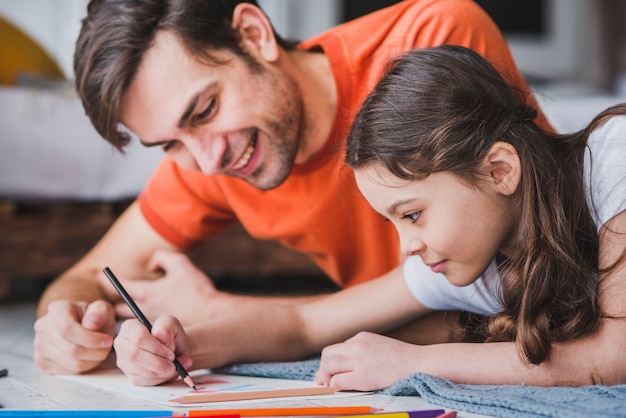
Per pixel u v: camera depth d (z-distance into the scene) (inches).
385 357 52.2
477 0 178.2
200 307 72.2
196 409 47.6
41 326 62.1
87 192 118.7
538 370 49.4
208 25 62.4
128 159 119.3
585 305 49.8
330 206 71.4
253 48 64.9
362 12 186.5
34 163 116.3
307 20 189.5
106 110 62.4
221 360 59.7
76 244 121.4
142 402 50.6
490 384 50.1
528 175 50.9
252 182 67.6
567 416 41.9
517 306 52.2
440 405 47.6
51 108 116.5
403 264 63.2
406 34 69.6
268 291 136.9
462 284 52.0
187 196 77.0
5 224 118.7
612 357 48.4
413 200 49.8
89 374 61.0
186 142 63.2
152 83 61.2
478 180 49.9
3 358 71.1
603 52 174.7
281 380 57.1
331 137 69.5
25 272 120.2
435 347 52.4
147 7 61.1
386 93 52.1
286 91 65.9
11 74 133.3
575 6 177.9
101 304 61.9
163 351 54.9
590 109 127.4
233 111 62.9
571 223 51.3
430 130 49.7
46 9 187.6
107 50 61.0
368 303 62.4
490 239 50.8
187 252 80.2
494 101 52.0
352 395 51.3
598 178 50.8
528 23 178.9
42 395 53.6
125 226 79.9
